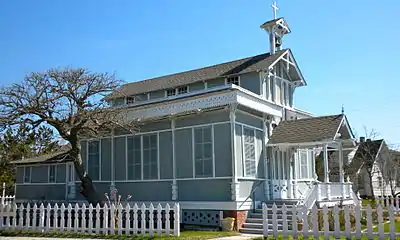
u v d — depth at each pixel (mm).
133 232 16953
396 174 46500
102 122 21875
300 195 26344
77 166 22609
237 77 26281
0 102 20125
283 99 27297
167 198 22844
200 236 16750
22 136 22031
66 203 28109
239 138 21438
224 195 20828
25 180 32812
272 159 24172
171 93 29047
